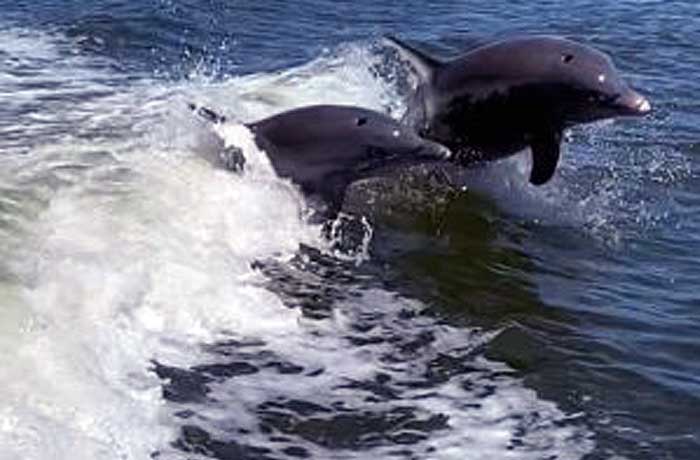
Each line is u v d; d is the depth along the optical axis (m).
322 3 26.73
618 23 25.77
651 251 12.83
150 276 10.26
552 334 10.60
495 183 14.55
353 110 13.42
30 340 8.68
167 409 8.61
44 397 8.14
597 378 9.79
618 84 13.77
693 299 11.55
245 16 24.64
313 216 12.65
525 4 27.95
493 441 8.73
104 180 12.06
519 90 13.97
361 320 10.63
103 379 8.68
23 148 13.13
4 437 7.58
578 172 15.24
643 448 8.73
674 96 19.55
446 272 11.95
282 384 9.29
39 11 23.42
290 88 18.17
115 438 8.02
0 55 19.69
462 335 10.49
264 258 11.61
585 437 8.84
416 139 13.22
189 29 23.02
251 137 13.17
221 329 10.00
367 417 8.95
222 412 8.74
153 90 17.75
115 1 24.53
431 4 27.55
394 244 12.57
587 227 13.42
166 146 13.52
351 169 13.02
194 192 12.25
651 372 9.94
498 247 12.72
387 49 21.08
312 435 8.63
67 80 18.20
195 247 11.14
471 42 23.70
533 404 9.30
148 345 9.40
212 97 17.17
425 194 14.02
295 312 10.59
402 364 9.86
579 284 11.82
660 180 15.13
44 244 10.20
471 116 14.37
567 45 14.12
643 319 11.02
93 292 9.67
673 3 28.30
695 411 9.33
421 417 9.01
